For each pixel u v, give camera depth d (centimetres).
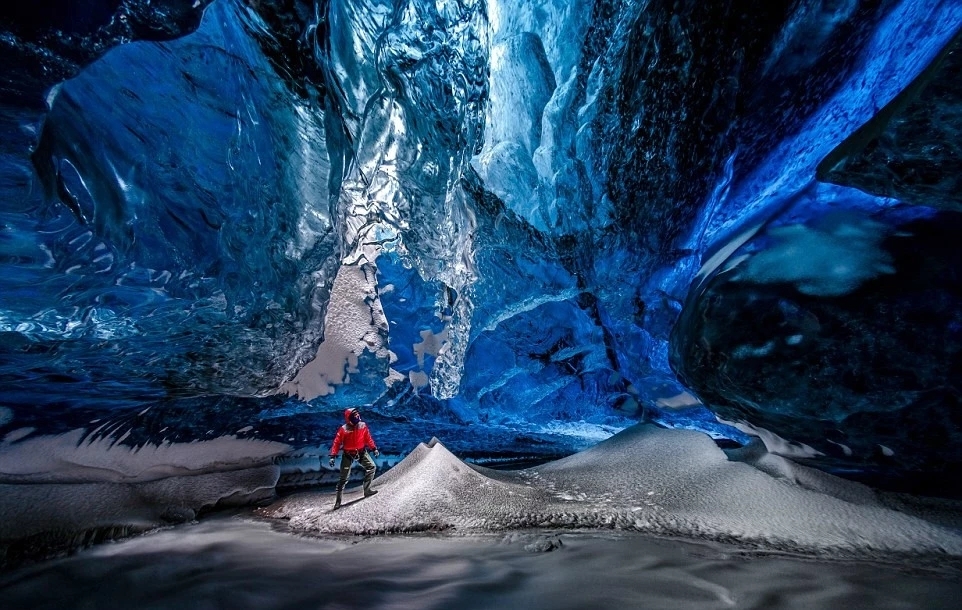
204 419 609
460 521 440
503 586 301
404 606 276
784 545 347
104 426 515
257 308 507
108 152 359
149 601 302
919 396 346
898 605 249
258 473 641
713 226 531
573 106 571
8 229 317
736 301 410
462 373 851
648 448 567
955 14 299
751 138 462
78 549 405
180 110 402
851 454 402
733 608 255
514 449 1095
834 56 390
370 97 604
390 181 726
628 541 377
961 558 310
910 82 310
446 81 581
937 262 344
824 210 406
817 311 372
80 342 397
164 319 432
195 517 518
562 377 942
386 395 828
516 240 712
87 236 353
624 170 554
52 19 272
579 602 271
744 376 400
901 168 285
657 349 657
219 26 410
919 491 398
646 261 579
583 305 822
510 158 656
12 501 412
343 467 525
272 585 317
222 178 439
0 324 348
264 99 472
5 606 304
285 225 521
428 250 743
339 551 394
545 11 557
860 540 340
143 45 368
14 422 455
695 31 446
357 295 802
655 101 500
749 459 500
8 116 283
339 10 534
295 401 677
